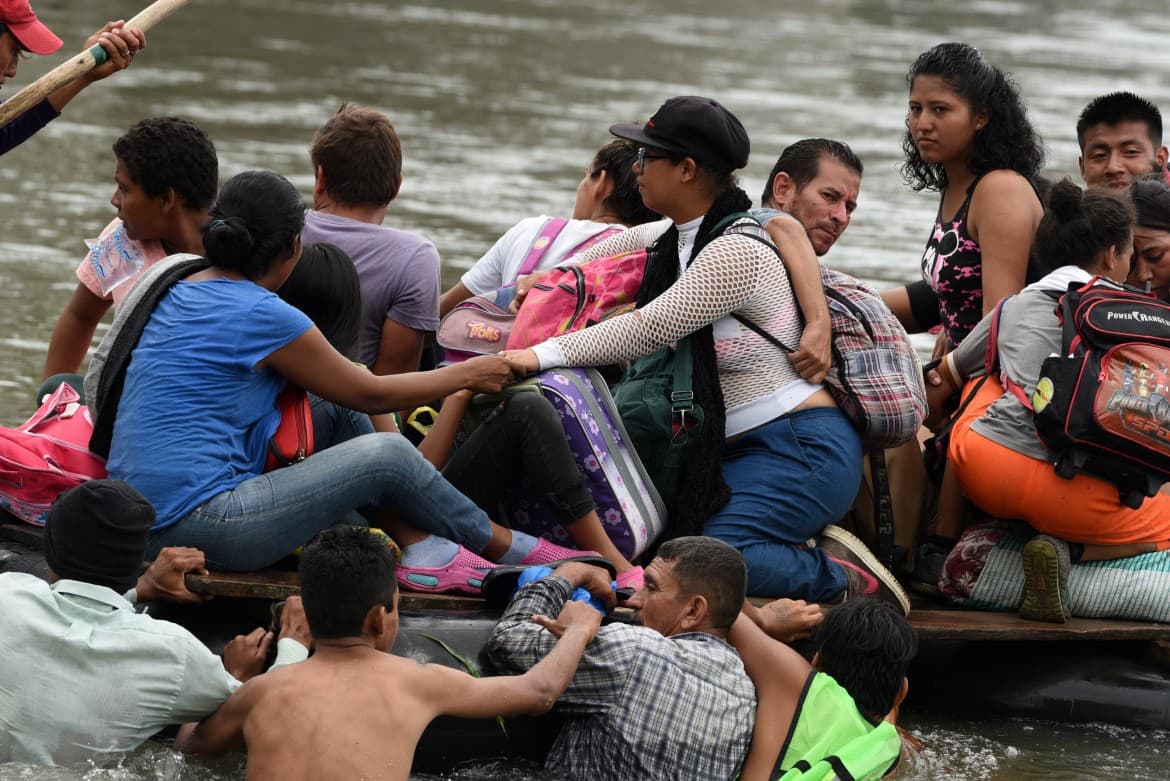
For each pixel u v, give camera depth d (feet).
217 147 112.78
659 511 40.42
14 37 43.32
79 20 169.27
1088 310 39.96
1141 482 39.75
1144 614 41.45
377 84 154.10
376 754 30.66
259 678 31.91
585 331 39.65
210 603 36.40
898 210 111.65
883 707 35.17
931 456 44.27
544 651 34.27
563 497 38.75
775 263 40.55
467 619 36.50
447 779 35.01
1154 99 175.73
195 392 35.68
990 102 46.65
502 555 38.63
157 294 36.58
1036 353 40.96
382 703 31.12
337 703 30.96
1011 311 41.96
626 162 49.47
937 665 41.16
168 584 34.71
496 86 159.43
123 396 36.35
